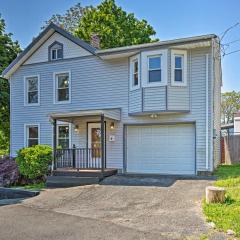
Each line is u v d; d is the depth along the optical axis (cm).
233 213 689
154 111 1335
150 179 1220
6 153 2491
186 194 936
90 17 2659
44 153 1393
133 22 2767
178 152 1383
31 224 727
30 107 1731
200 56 1338
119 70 1500
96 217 770
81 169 1371
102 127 1312
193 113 1341
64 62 1645
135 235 609
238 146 1934
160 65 1340
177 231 617
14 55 2353
